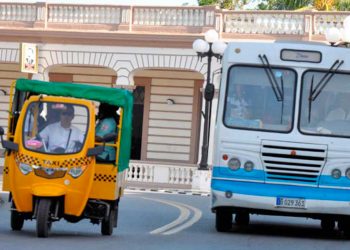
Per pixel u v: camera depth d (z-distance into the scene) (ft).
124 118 104.88
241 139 110.83
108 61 276.82
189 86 292.81
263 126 110.83
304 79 111.65
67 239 98.68
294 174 110.42
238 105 111.86
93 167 100.01
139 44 274.16
